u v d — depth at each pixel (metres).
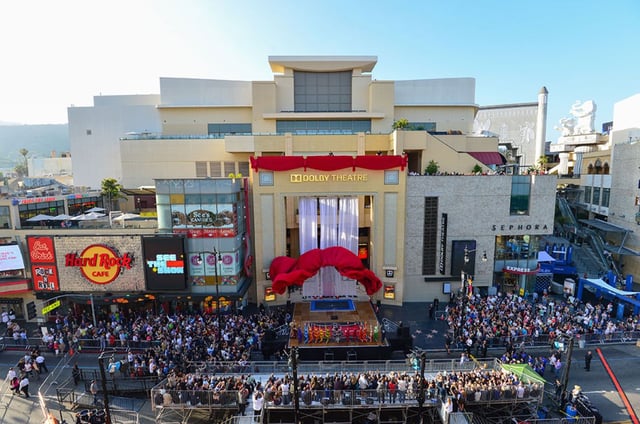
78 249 33.06
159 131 60.28
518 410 21.58
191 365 24.17
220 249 33.50
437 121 57.50
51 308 29.62
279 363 24.77
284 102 53.50
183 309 34.75
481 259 38.38
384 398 20.70
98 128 59.94
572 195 60.34
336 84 54.41
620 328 30.61
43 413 21.89
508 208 37.81
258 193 36.41
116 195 50.47
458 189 37.38
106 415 19.30
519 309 32.97
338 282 37.12
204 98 55.22
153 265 32.69
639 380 25.03
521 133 88.12
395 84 57.19
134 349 27.80
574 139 76.81
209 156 50.22
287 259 35.69
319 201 37.66
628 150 46.75
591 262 46.47
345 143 45.72
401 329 27.97
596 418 20.72
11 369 24.09
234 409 20.61
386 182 36.56
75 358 27.56
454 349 27.84
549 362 26.48
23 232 33.94
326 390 20.55
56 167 106.81
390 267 37.06
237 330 28.92
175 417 21.64
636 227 44.88
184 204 33.12
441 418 20.36
